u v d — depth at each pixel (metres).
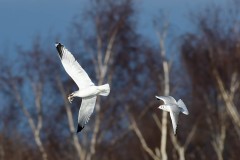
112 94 35.19
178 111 14.73
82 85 15.20
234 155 34.75
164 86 35.00
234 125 34.66
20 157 33.72
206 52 35.78
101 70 33.91
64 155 35.41
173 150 34.25
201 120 35.84
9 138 34.84
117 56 36.12
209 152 36.03
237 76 35.31
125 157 35.59
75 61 15.26
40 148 34.09
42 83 35.78
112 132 35.88
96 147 33.91
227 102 32.41
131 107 35.66
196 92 36.06
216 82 35.03
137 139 35.69
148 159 35.72
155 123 35.69
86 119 15.62
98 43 34.66
